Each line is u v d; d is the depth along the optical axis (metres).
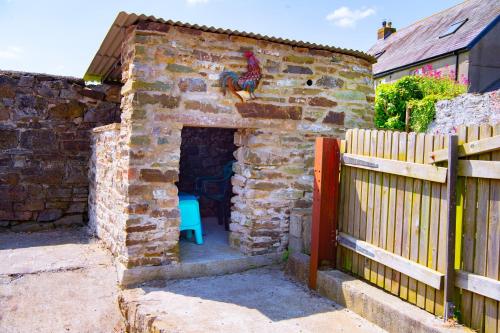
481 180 3.07
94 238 6.55
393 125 9.88
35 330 3.95
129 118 4.65
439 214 3.38
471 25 14.63
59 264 5.16
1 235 6.78
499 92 8.18
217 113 5.04
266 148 5.39
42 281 4.71
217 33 4.99
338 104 5.91
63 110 7.36
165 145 4.78
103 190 6.15
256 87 5.25
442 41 15.35
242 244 5.46
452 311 3.25
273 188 5.47
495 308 2.97
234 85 5.11
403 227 3.76
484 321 3.05
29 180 7.18
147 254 4.72
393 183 3.89
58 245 6.14
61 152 7.39
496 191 2.96
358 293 3.98
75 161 7.50
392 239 3.89
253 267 5.32
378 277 4.08
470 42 13.16
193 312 3.97
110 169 5.68
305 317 3.92
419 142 3.59
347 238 4.48
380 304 3.70
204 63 4.94
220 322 3.77
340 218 4.67
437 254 3.39
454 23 16.20
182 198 5.81
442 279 3.29
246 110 5.21
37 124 7.20
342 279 4.30
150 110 4.68
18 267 5.01
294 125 5.56
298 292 4.56
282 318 3.89
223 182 7.23
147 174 4.69
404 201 3.76
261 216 5.39
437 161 3.36
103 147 6.19
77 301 4.41
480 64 13.52
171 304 4.14
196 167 7.77
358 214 4.38
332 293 4.34
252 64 5.17
